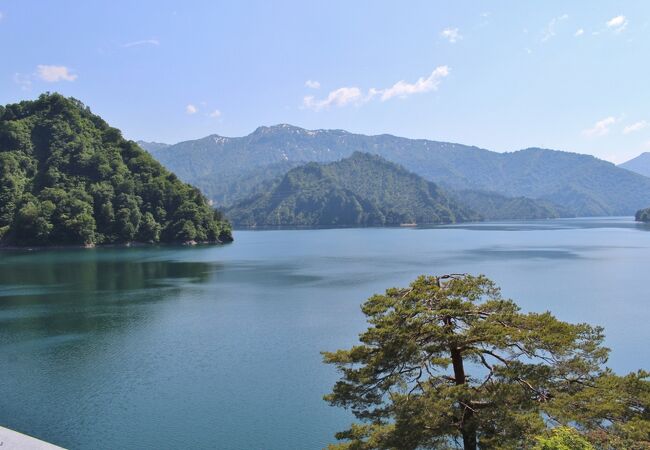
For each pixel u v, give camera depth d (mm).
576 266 111625
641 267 108500
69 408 35188
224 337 53031
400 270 111688
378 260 135500
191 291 83875
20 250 176125
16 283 94000
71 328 57219
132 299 76250
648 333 51906
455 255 145125
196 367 43375
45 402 36156
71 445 30375
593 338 20109
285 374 41594
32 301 74625
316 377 40906
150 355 46781
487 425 18422
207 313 65375
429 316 20469
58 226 184625
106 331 55812
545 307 65875
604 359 20188
